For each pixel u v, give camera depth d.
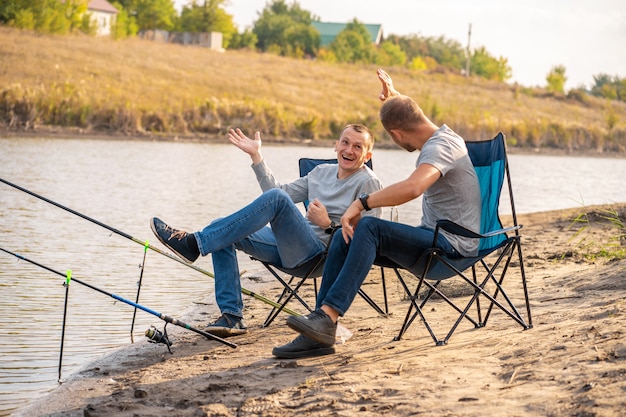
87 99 32.06
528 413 3.39
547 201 18.14
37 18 48.16
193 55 51.34
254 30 81.12
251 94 42.94
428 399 3.73
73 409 4.23
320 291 4.95
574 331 4.62
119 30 55.22
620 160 39.53
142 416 3.89
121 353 5.36
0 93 29.81
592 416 3.24
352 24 85.31
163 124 32.94
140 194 15.12
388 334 5.36
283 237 5.36
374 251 4.69
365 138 5.66
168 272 8.35
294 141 35.41
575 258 8.30
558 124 43.06
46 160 20.30
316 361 4.72
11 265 8.19
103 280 7.78
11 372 4.98
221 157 25.77
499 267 7.98
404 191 4.64
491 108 51.12
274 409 3.84
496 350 4.57
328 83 50.22
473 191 4.96
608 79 78.25
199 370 4.74
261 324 6.04
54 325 6.12
